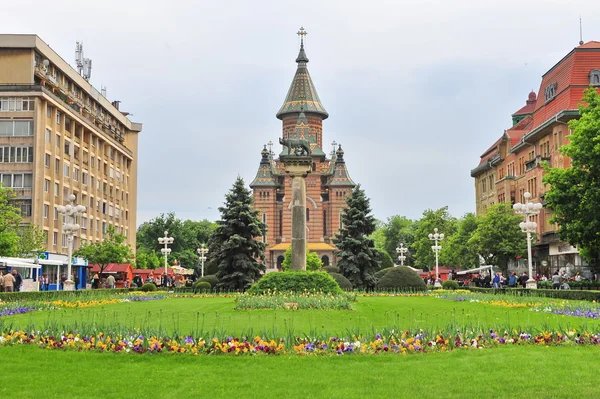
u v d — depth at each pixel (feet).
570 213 148.66
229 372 49.57
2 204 191.42
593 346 59.98
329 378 47.44
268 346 57.16
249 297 120.98
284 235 507.30
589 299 122.62
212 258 208.95
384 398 41.98
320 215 508.53
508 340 61.67
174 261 418.10
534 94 351.87
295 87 559.38
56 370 50.47
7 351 57.41
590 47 226.17
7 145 240.53
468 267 302.86
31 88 240.53
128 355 55.77
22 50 245.24
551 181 151.02
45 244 247.50
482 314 100.78
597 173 145.59
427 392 43.29
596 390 43.34
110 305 127.24
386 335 61.05
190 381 46.68
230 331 72.38
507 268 270.87
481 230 255.91
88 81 322.75
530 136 253.65
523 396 42.04
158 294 169.99
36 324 77.05
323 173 529.45
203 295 171.22
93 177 306.35
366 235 228.43
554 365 51.11
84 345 58.85
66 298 134.31
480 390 43.65
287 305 111.04
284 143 138.51
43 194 245.45
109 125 335.67
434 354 56.39
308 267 431.43
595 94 153.38
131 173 382.01
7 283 145.07
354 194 227.40
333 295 129.18
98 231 313.53
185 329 75.25
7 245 186.50
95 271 277.23
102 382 46.52
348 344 57.06
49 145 251.60
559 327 65.00
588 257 155.53
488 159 339.36
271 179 521.65
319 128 557.74
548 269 243.19
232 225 203.82
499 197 310.86
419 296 166.30
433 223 375.04
